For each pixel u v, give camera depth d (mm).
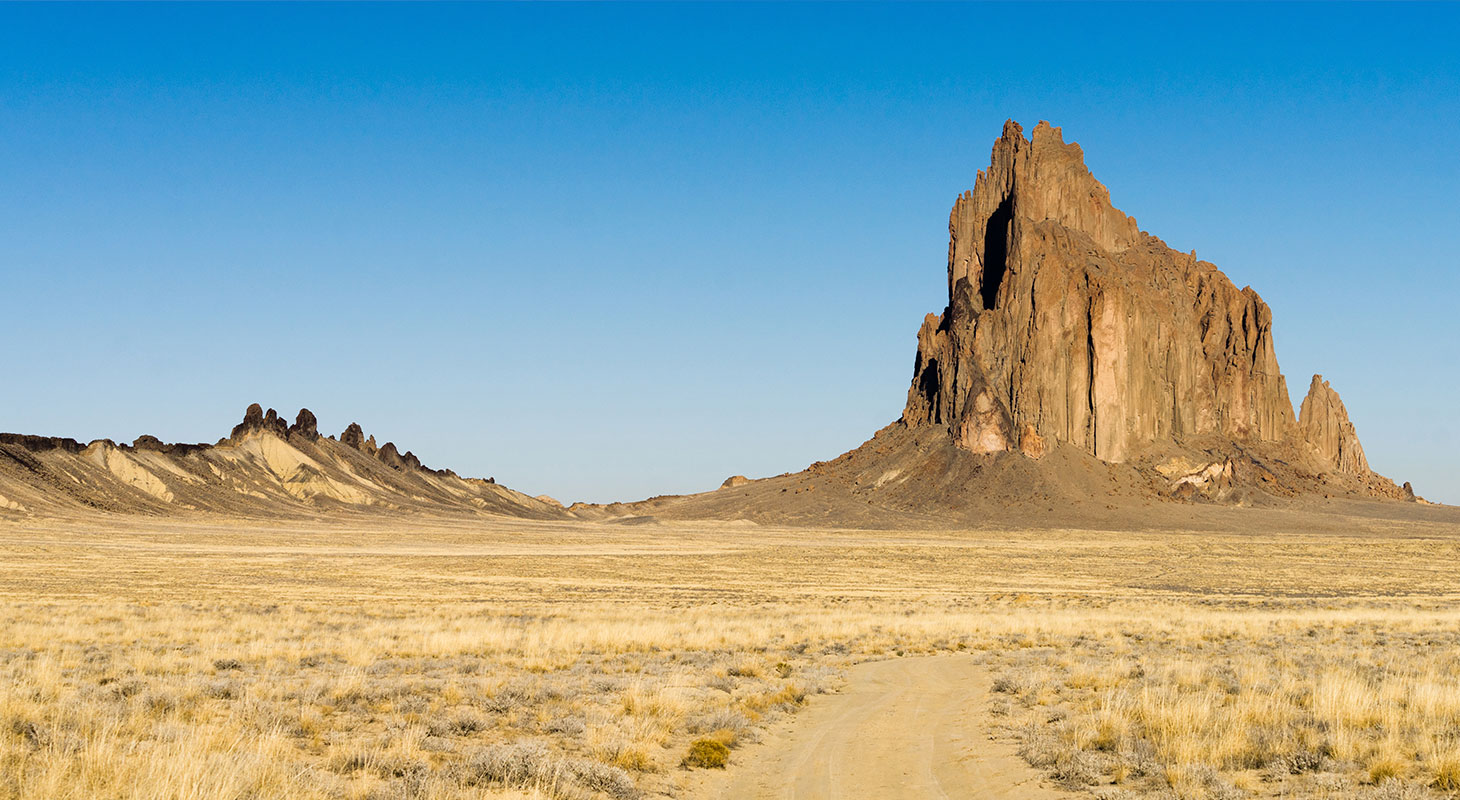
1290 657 33250
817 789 17016
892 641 43062
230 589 73500
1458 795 15086
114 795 13117
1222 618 56531
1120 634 45781
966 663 35750
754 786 17266
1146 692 22078
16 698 19703
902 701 26672
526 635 39281
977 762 18875
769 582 99500
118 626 40594
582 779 16141
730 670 31109
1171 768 16781
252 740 17078
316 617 49688
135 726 17766
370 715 21328
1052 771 17750
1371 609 70750
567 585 87875
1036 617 56656
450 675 28000
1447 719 19703
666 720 21516
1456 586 106375
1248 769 17250
